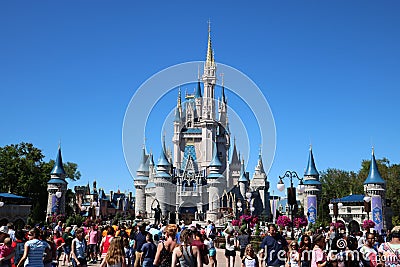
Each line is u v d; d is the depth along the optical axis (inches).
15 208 2891.2
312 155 3727.9
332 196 4940.9
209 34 3479.3
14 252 692.1
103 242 864.3
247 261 804.0
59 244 1024.9
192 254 558.3
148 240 703.7
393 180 4252.0
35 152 4099.4
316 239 636.7
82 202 5674.2
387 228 3287.4
